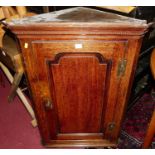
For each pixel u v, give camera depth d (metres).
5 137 1.39
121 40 0.76
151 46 1.23
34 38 0.76
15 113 1.56
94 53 0.80
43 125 1.12
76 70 0.87
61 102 1.00
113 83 0.91
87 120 1.10
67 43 0.77
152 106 1.56
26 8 1.18
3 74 1.87
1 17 1.25
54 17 0.79
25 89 1.44
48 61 0.83
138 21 0.73
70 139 1.20
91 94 0.97
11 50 1.16
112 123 1.10
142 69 1.34
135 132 1.38
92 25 0.71
